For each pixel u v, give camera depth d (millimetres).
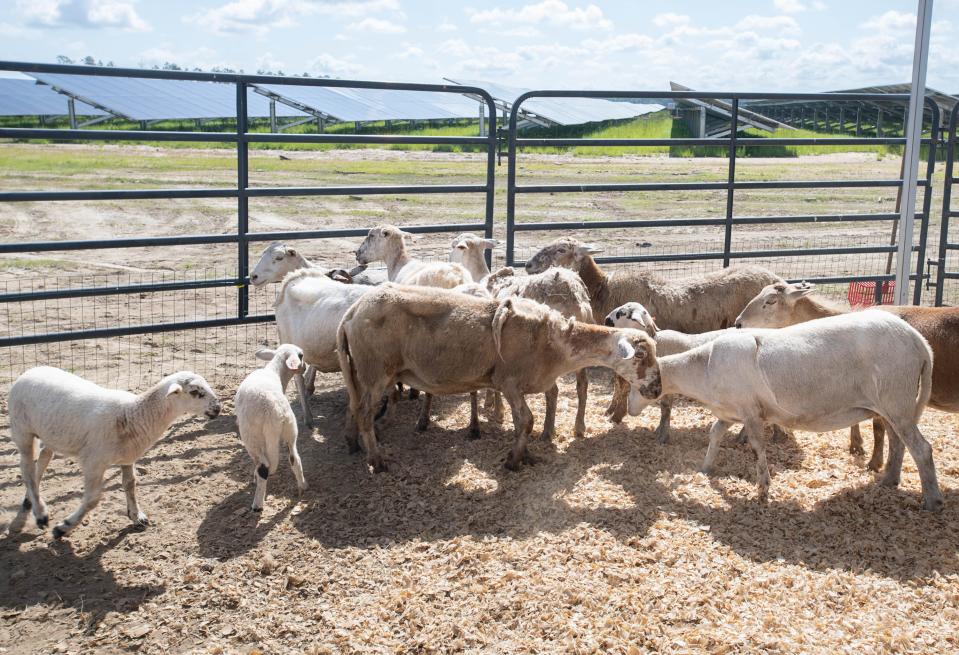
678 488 6773
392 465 7453
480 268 10492
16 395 6242
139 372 9781
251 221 21438
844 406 6520
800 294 8336
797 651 4676
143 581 5680
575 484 6879
